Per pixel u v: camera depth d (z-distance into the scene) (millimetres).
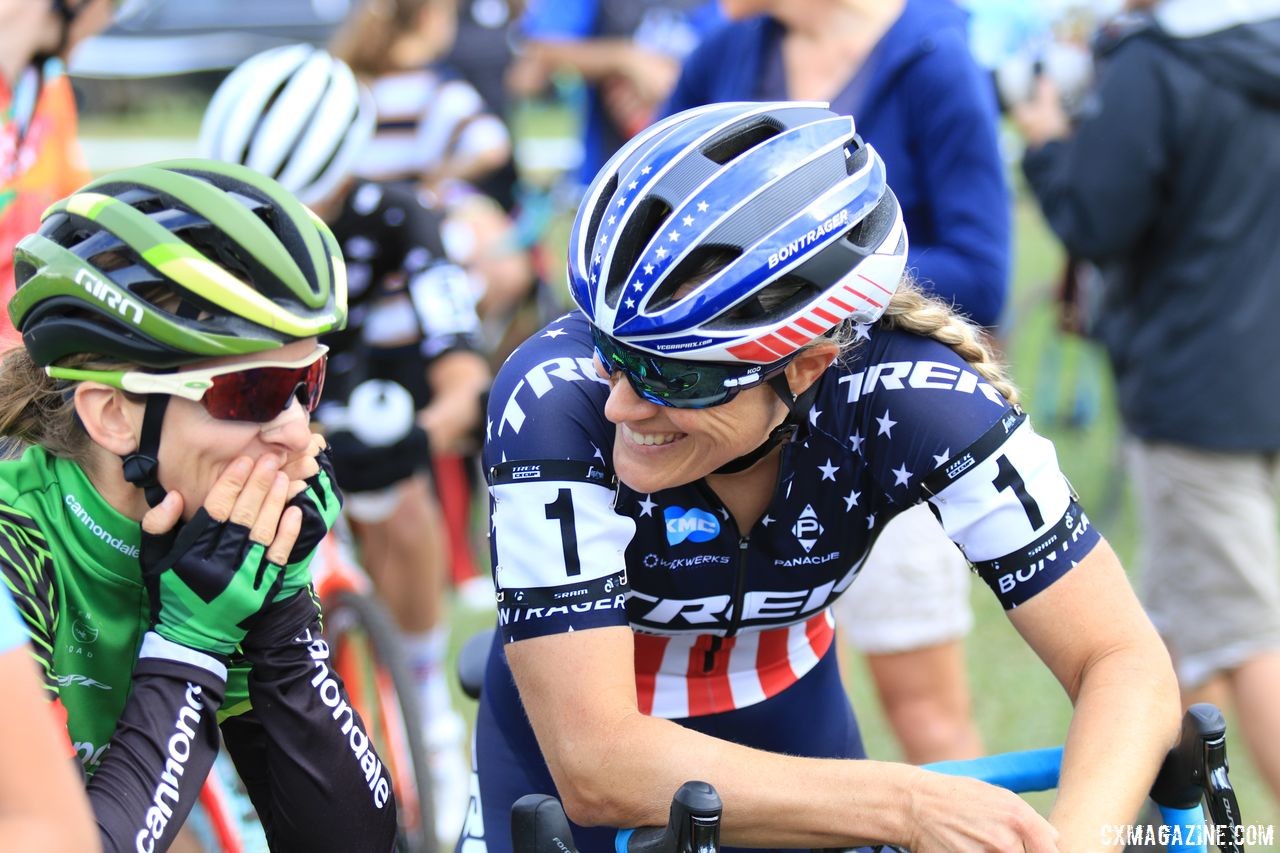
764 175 4184
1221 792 4383
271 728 4641
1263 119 8453
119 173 4422
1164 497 8555
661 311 4082
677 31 15789
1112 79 8703
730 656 5391
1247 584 8297
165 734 4305
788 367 4422
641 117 15625
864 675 11477
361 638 8898
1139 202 8609
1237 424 8273
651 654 5301
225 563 4395
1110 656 4570
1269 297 8430
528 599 4473
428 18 14023
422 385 9773
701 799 3871
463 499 13203
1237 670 8320
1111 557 4742
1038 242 27250
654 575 4875
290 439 4449
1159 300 8703
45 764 3396
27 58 7547
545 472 4469
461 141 15289
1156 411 8555
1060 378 17438
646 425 4340
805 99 8008
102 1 7910
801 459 4746
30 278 4324
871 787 4246
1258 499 8406
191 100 37875
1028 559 4637
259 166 8367
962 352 4848
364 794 4777
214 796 5875
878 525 5004
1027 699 10938
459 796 9625
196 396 4230
